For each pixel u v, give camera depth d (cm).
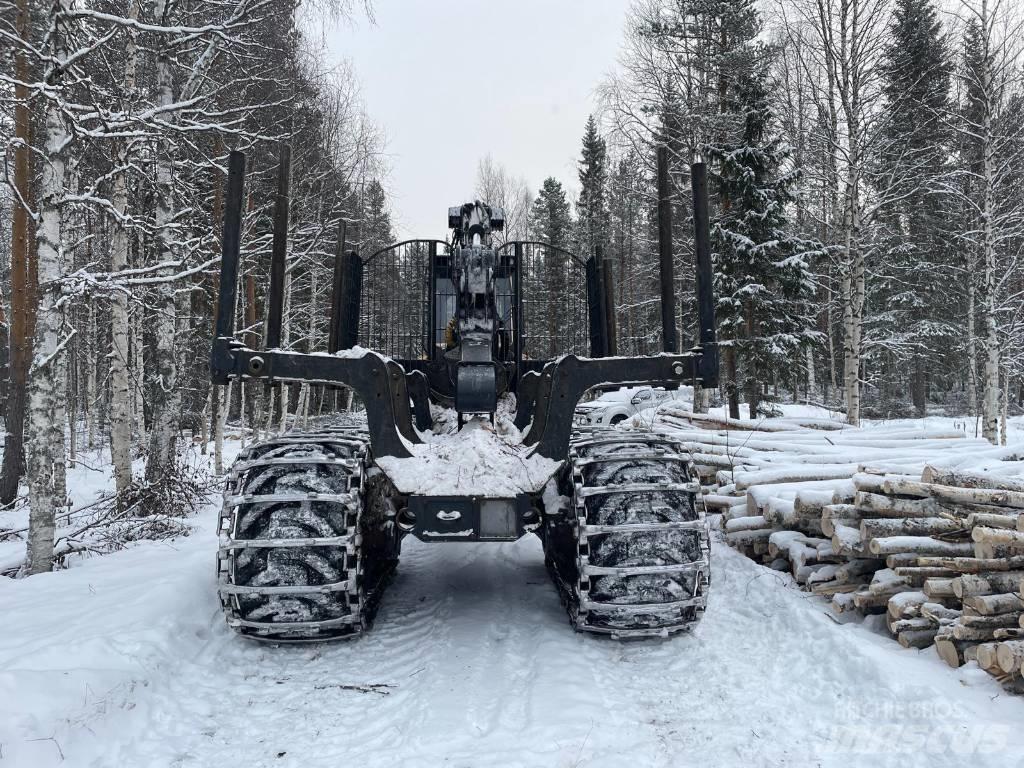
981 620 303
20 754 233
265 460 334
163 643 337
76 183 732
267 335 344
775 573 454
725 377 1341
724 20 1478
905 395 2594
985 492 371
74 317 1042
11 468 976
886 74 1382
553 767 235
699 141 1458
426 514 332
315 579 326
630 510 334
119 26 500
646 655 340
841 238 1534
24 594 424
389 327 480
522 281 480
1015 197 1356
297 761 246
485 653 343
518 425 443
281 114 1121
